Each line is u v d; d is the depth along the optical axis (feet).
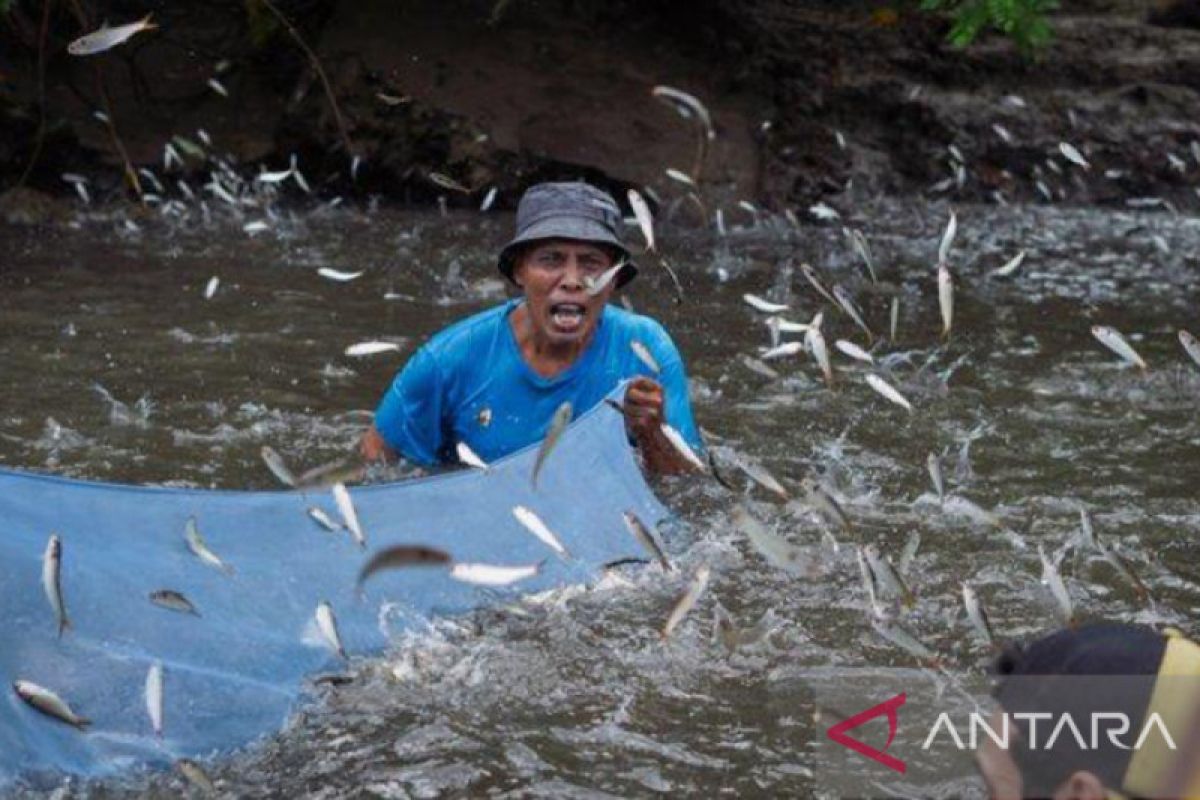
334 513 19.11
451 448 23.84
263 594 17.43
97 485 18.28
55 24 49.44
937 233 46.88
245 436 25.48
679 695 16.75
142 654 15.76
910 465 24.95
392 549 9.89
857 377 30.09
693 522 21.65
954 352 32.45
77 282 36.11
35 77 48.42
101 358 29.68
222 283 36.42
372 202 47.73
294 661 16.60
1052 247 45.14
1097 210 52.03
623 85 50.65
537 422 23.26
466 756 15.39
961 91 54.80
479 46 50.47
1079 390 29.58
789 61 52.80
